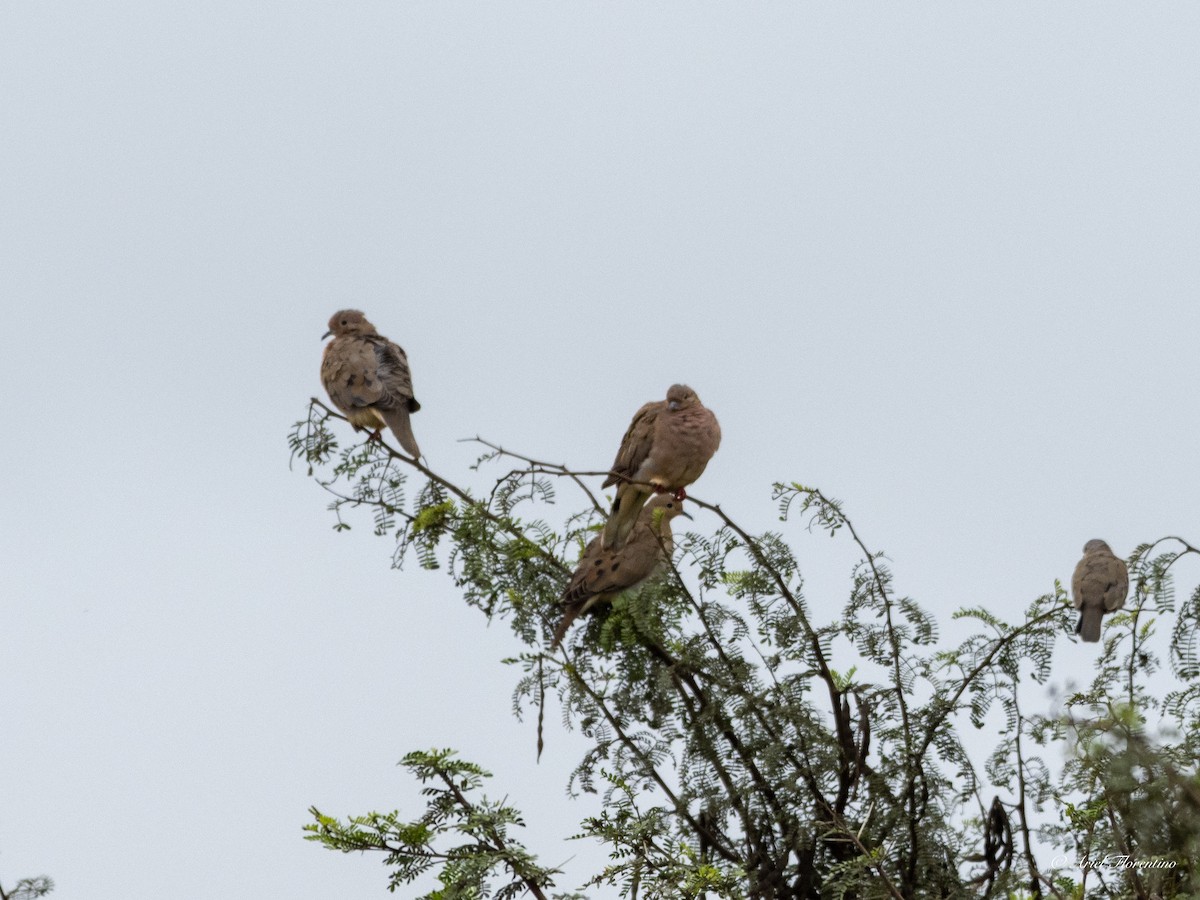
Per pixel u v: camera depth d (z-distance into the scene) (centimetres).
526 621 1217
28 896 1145
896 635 1146
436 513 1245
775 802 1134
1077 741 960
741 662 1153
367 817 1073
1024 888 1065
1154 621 1114
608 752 1161
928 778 1129
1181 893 956
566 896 1041
